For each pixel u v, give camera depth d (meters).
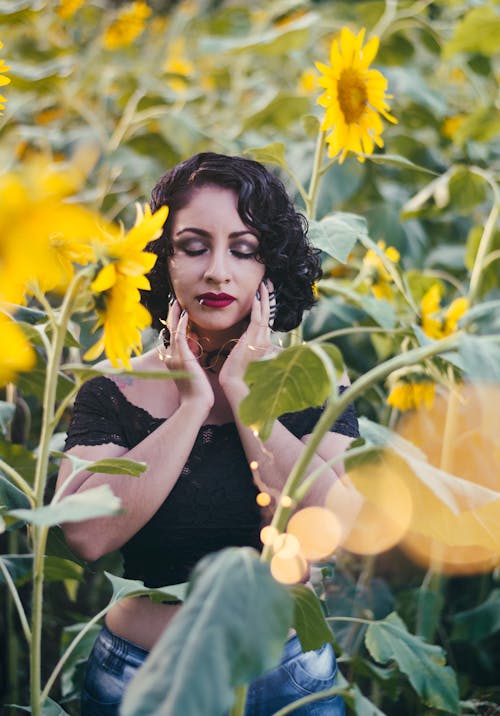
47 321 1.78
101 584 3.00
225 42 3.38
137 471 1.39
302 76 3.87
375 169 3.36
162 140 3.32
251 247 1.72
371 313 2.34
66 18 3.41
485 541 1.40
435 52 3.70
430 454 2.92
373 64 3.69
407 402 2.47
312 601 1.32
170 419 1.66
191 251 1.71
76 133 3.22
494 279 3.04
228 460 1.73
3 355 1.01
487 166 3.43
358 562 3.03
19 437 2.48
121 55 3.86
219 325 1.73
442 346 1.20
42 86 2.99
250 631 1.03
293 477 1.25
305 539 1.67
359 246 3.18
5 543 2.60
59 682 2.77
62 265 1.22
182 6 4.70
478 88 3.57
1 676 2.59
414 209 3.06
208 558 1.11
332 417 1.22
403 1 3.48
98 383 1.77
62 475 1.71
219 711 0.97
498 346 1.18
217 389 1.79
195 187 1.71
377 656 1.89
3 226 0.81
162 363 1.81
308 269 1.86
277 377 1.26
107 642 1.72
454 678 1.87
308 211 2.18
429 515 1.37
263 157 2.21
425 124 3.66
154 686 0.98
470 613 2.80
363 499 1.67
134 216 3.14
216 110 4.05
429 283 2.91
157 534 1.71
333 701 1.77
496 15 3.03
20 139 3.12
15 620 2.79
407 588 3.11
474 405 2.71
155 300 1.84
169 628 1.04
